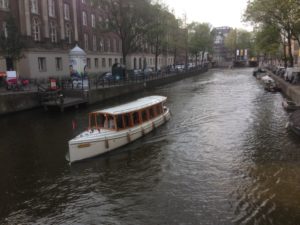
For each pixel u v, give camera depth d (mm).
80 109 28969
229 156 15586
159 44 63094
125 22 43875
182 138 18875
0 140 19188
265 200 11195
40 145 18016
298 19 32562
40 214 10859
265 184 12406
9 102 26094
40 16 42656
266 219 10078
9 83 29656
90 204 11375
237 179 12938
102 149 16156
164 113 23062
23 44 31734
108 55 61906
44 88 30531
